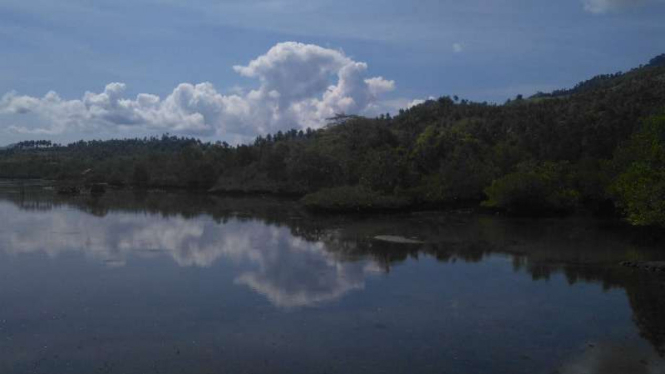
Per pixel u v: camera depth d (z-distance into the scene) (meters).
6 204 74.12
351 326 20.73
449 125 121.81
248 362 16.98
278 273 30.11
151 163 134.62
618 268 32.09
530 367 16.73
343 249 38.78
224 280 28.16
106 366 16.53
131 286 26.61
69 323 20.64
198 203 82.94
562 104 115.94
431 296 25.31
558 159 78.31
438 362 17.09
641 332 20.17
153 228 49.16
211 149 142.38
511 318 21.89
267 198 97.56
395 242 42.38
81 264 31.80
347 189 69.06
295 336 19.50
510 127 107.00
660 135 52.16
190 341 18.83
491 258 35.31
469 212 68.62
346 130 127.44
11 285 26.42
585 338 19.48
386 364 16.91
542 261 34.28
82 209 67.81
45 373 15.98
